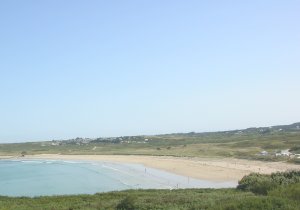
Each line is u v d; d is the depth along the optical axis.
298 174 33.03
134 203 26.55
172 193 35.41
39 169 115.06
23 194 62.75
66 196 38.19
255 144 137.25
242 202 19.12
